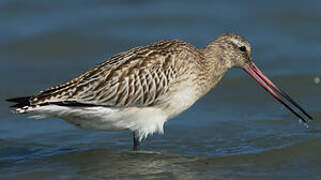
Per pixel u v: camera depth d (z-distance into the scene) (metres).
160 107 14.78
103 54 21.88
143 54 14.70
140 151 15.32
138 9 25.08
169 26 23.72
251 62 15.88
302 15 24.45
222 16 24.53
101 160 14.84
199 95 15.33
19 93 19.39
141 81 14.49
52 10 24.95
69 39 22.80
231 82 20.12
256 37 22.97
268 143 15.77
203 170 14.14
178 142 16.12
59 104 14.01
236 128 16.94
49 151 15.62
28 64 21.44
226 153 15.18
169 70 14.66
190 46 15.23
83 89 14.23
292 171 13.98
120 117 14.59
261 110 18.20
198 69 15.07
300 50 22.00
